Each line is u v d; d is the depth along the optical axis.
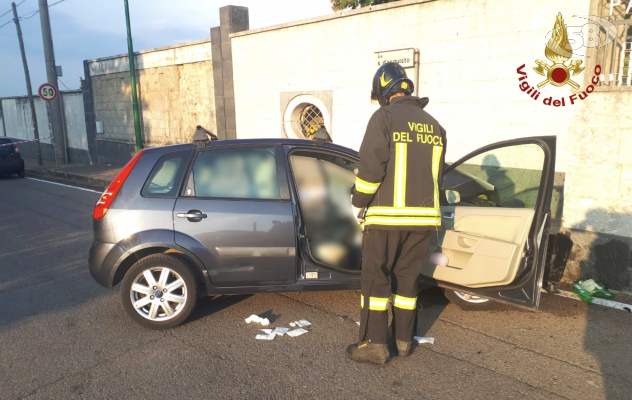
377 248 3.13
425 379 3.00
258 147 3.93
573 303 4.14
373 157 2.96
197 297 3.83
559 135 6.20
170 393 2.92
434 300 4.25
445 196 3.87
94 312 4.22
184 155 3.93
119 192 3.85
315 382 3.00
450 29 7.07
